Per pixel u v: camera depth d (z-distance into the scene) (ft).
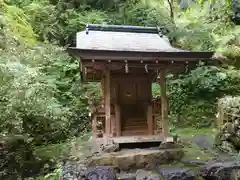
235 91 29.94
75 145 21.29
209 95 29.73
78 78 31.19
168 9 43.50
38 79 20.79
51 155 19.86
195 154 19.16
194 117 27.78
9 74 16.69
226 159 18.06
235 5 37.73
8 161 18.17
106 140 18.17
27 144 19.24
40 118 18.28
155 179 14.98
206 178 15.67
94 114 19.81
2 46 20.51
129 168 16.67
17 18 30.60
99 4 41.70
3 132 16.22
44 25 35.42
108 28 21.15
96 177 14.66
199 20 39.75
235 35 35.73
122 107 20.03
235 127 20.43
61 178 15.39
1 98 16.30
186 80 30.81
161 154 17.33
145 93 20.38
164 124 19.07
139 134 19.90
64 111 21.12
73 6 40.16
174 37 35.35
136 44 18.89
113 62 17.12
